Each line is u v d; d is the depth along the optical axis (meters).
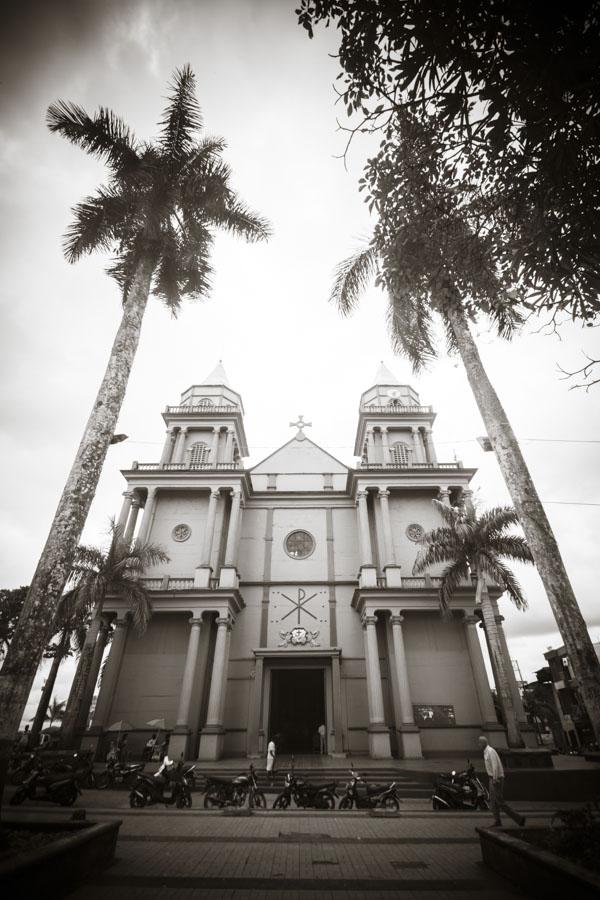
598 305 7.03
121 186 12.55
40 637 7.02
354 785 11.45
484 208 7.42
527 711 40.12
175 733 18.91
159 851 7.06
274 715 24.12
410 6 5.06
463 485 26.22
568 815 5.66
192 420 30.11
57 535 7.86
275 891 5.36
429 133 6.68
